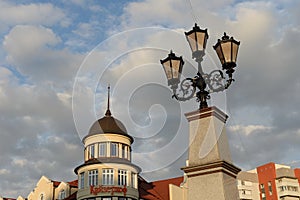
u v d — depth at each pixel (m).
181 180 39.94
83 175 32.62
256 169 52.56
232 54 8.51
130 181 32.59
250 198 49.78
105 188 31.41
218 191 7.52
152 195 36.69
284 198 48.72
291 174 50.47
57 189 39.06
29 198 40.28
